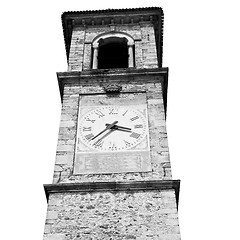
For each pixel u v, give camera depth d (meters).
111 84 21.83
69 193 16.66
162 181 16.75
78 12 26.95
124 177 17.39
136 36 25.78
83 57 24.64
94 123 19.91
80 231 15.45
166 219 15.66
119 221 15.71
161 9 26.75
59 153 18.48
